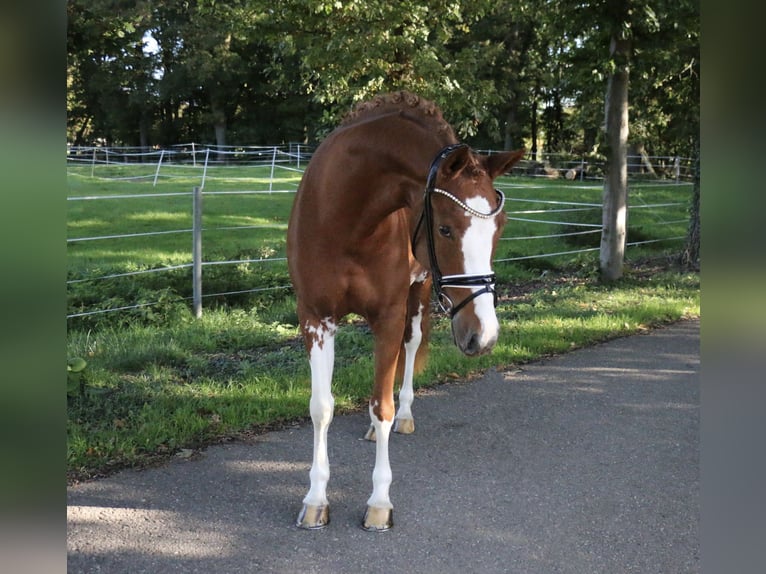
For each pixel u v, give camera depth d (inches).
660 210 610.9
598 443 162.4
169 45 1542.8
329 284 115.7
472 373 213.6
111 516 123.6
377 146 109.1
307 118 1537.9
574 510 129.9
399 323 119.2
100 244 402.9
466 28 311.6
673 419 178.4
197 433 159.6
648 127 706.8
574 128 874.8
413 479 141.9
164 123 1700.3
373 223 111.5
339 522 124.3
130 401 176.2
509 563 112.0
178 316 254.7
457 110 277.1
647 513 129.0
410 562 111.8
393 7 251.1
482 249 94.8
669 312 293.6
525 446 160.2
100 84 1550.2
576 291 332.8
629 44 334.0
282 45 282.7
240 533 119.6
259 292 299.0
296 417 173.9
